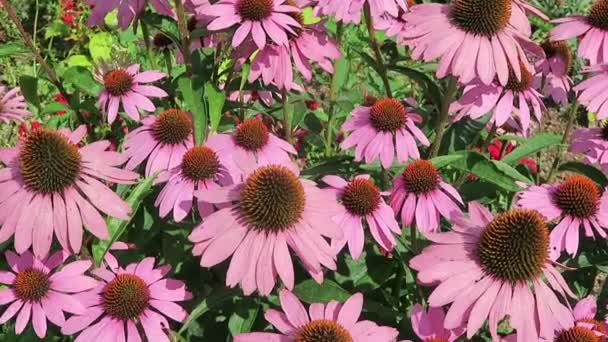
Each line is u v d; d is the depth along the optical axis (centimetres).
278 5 64
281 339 50
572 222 62
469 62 59
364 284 63
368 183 60
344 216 60
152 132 66
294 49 67
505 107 69
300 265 59
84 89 73
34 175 49
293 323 50
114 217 54
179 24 63
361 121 68
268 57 66
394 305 65
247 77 67
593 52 71
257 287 49
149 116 69
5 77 129
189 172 60
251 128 64
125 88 71
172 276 63
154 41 81
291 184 50
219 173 62
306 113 84
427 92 69
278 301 58
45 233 49
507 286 49
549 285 55
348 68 100
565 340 53
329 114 86
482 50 60
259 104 82
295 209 50
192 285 63
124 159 54
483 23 60
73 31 138
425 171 62
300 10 66
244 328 56
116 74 71
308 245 50
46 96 113
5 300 55
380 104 66
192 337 62
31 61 135
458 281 49
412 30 62
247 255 49
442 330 50
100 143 53
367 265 64
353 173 69
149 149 65
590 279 70
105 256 59
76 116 77
